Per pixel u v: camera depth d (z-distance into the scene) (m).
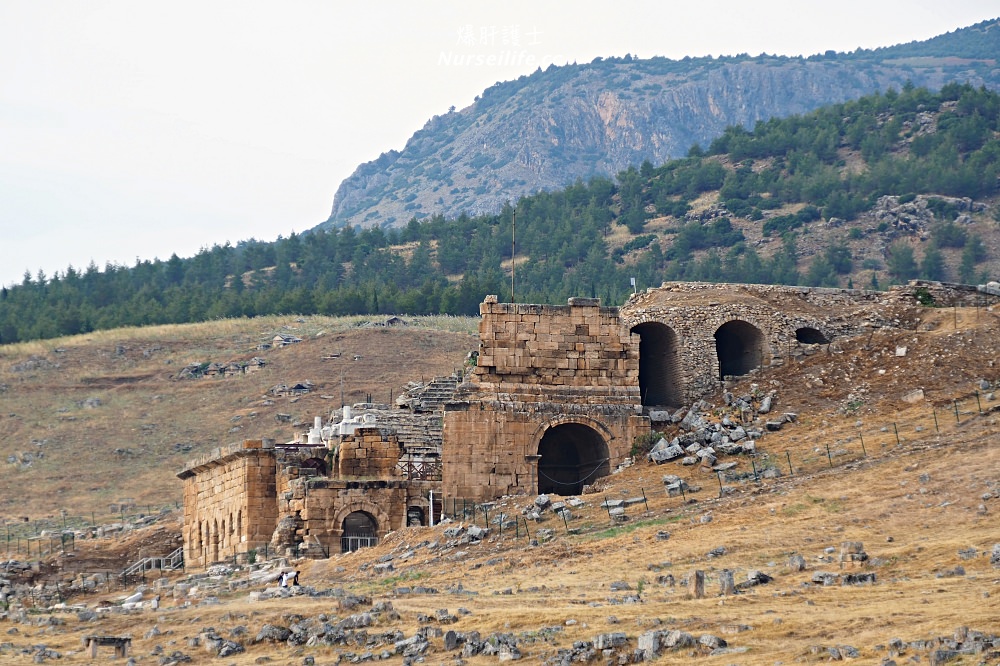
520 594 69.94
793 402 101.94
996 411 92.00
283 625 65.88
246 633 64.94
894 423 94.75
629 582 70.81
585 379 103.12
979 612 54.81
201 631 66.19
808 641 54.06
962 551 67.12
